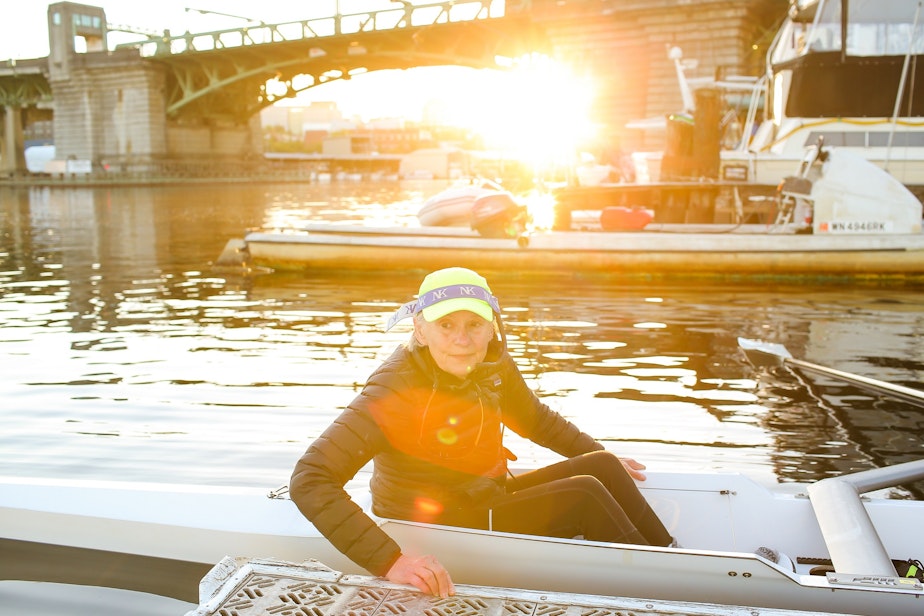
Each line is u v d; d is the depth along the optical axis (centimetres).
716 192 1373
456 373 244
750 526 296
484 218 1266
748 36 3828
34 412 573
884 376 677
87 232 2408
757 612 213
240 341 836
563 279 1241
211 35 7444
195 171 8238
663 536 267
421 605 222
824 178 1187
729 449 495
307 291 1188
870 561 244
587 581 250
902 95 1345
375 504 270
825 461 475
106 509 293
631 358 748
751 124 1652
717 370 700
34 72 8494
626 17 3934
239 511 289
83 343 828
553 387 646
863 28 1327
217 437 516
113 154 8094
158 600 294
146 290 1223
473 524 262
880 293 1116
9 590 299
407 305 243
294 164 12162
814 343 809
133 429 532
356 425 241
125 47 8256
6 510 299
